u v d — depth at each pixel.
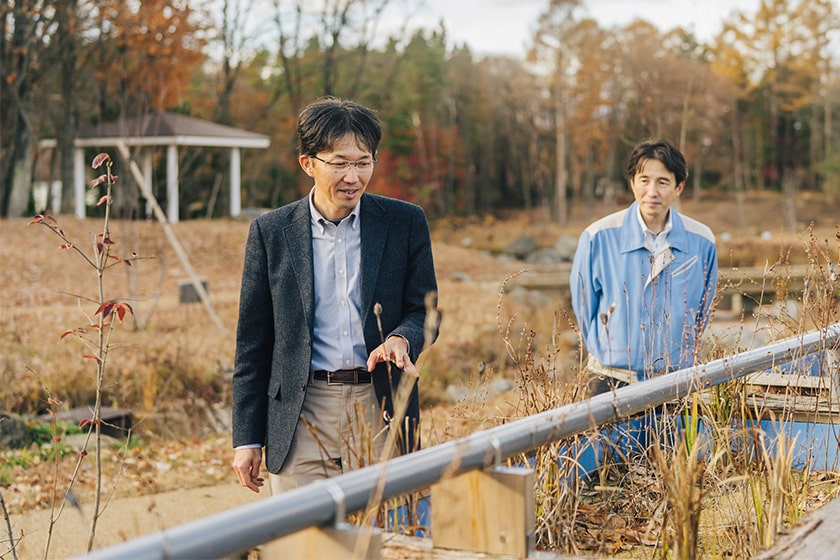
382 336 2.73
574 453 2.90
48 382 8.45
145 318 13.10
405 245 2.95
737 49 62.53
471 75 64.50
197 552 1.37
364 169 2.81
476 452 1.91
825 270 3.52
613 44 54.31
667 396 2.68
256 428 2.96
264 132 42.81
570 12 59.25
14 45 27.30
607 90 55.03
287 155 43.09
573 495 2.83
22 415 7.71
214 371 9.43
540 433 2.12
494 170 67.75
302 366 2.85
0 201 28.06
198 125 27.91
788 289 3.74
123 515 5.35
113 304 3.75
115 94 24.72
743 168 65.75
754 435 2.92
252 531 1.46
